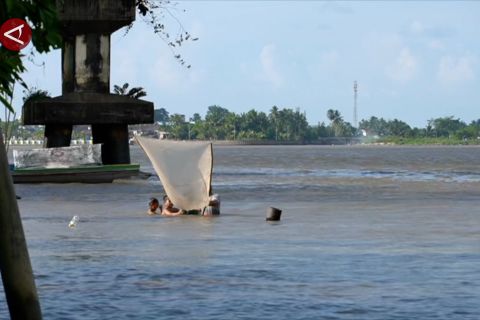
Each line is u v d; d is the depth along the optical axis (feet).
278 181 597.52
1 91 55.72
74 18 513.04
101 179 515.09
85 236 245.86
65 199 399.65
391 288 156.87
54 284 159.53
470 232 259.60
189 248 216.74
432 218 311.27
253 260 193.67
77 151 517.14
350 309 137.80
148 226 276.62
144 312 134.72
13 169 504.43
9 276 56.59
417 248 217.36
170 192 319.27
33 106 520.01
